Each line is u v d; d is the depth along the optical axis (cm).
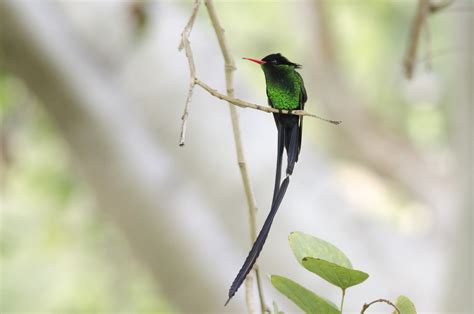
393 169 1934
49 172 1468
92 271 1573
